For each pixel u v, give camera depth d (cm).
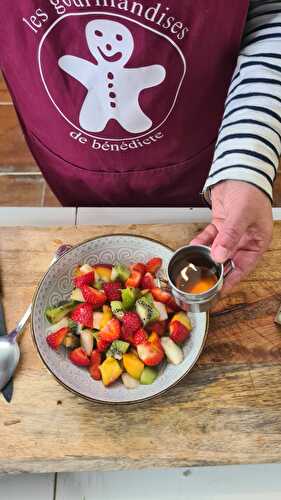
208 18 85
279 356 91
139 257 100
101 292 93
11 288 98
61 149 111
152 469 89
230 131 88
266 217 85
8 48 91
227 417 86
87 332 91
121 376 88
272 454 83
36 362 91
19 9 83
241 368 90
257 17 91
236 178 84
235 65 97
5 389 88
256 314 95
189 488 88
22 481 87
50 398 88
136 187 119
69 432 85
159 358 88
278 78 89
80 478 88
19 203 189
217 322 95
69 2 81
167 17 83
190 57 91
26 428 85
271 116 87
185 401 87
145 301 91
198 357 87
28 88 98
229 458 83
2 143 198
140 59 89
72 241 103
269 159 86
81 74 92
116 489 87
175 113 101
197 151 112
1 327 94
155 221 107
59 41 87
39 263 101
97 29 85
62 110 99
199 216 107
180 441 84
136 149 108
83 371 89
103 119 100
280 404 87
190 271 86
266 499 87
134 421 86
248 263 91
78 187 122
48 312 93
